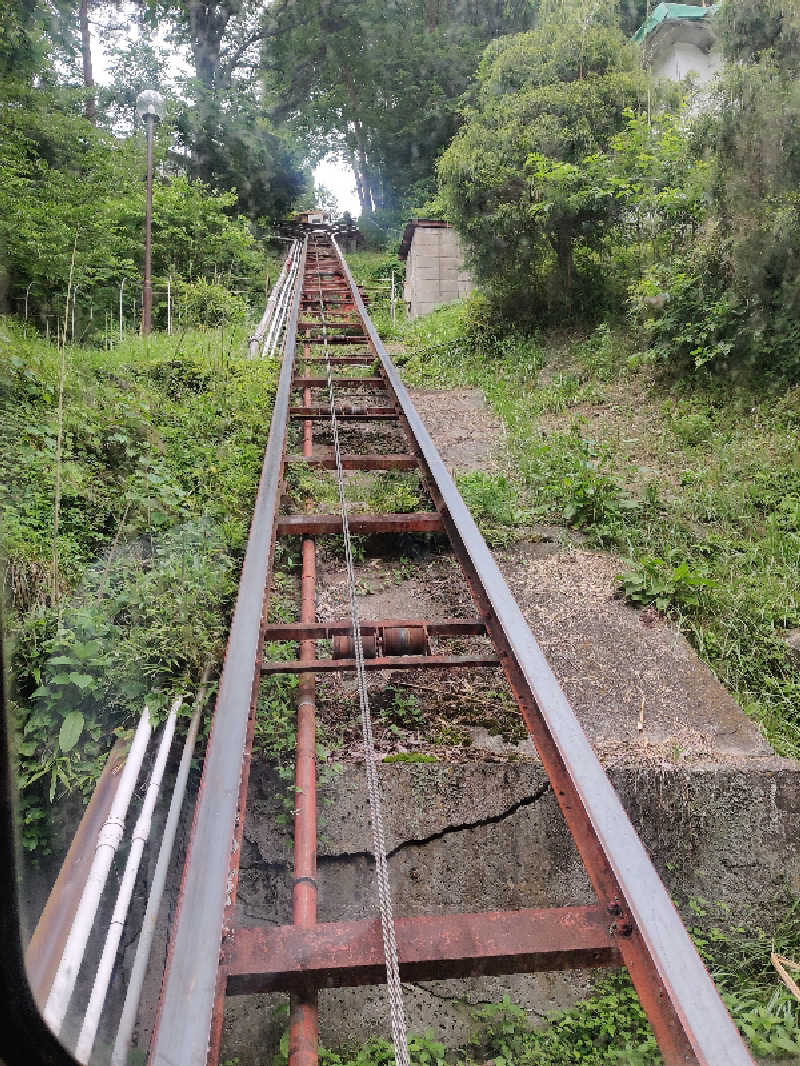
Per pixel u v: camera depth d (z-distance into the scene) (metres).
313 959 2.07
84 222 12.09
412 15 38.88
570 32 11.59
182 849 3.17
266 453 6.04
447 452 8.00
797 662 4.82
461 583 5.35
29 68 13.05
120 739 3.41
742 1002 2.95
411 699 3.96
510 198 11.27
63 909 2.61
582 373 10.10
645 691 4.12
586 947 2.11
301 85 42.28
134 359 8.73
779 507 6.43
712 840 3.47
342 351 11.49
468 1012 3.04
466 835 3.40
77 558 4.64
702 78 16.14
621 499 6.46
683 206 9.06
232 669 3.21
